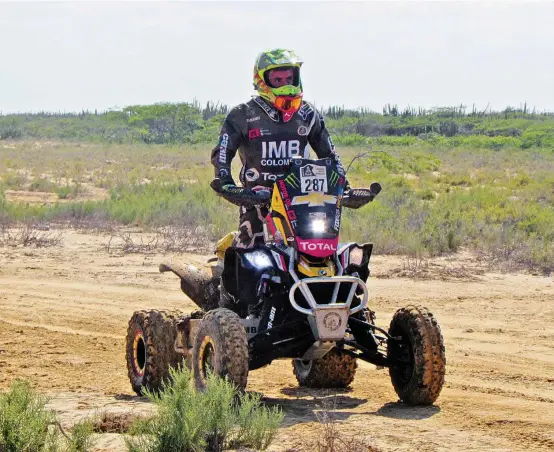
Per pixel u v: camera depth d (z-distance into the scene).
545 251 28.22
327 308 11.43
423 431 11.03
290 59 12.65
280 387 14.37
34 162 80.38
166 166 82.06
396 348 12.52
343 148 106.12
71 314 20.52
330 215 11.93
